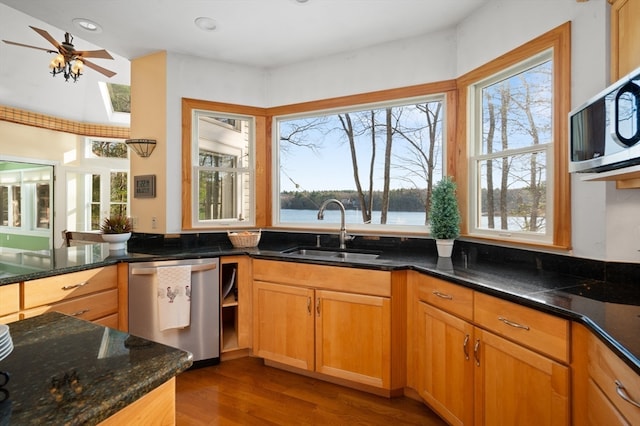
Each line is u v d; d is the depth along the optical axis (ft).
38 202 18.78
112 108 20.31
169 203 9.41
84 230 19.72
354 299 6.88
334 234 9.57
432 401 6.10
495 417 4.81
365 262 6.87
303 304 7.43
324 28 8.22
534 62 6.46
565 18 5.67
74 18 7.84
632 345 2.95
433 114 8.76
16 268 6.20
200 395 6.86
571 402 3.88
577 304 4.08
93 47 15.19
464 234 7.90
